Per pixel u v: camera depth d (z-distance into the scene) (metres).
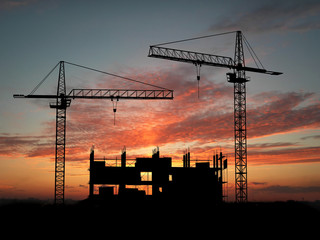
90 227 118.25
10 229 123.00
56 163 146.25
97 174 122.00
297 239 121.06
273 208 147.38
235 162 151.25
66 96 152.00
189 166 136.38
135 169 122.44
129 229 116.62
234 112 154.00
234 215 134.50
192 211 121.00
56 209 131.88
